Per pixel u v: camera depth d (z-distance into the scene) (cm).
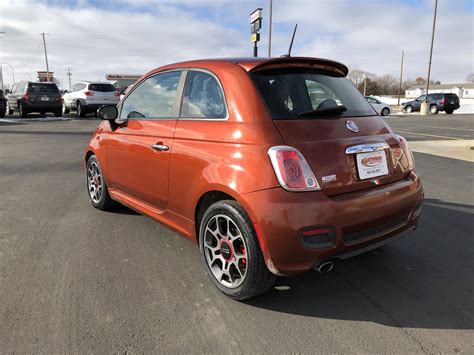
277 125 268
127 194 423
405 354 236
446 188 623
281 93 289
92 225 443
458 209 511
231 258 287
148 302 288
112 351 236
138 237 409
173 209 341
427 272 339
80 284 312
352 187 276
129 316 271
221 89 301
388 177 301
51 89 2006
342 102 319
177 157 321
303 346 243
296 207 249
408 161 326
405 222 309
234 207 271
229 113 289
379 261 360
